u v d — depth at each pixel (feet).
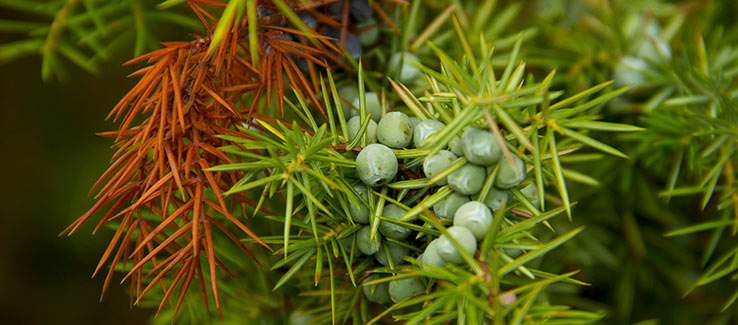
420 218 0.76
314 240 0.78
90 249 1.75
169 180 0.78
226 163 0.78
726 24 1.06
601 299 1.05
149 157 0.84
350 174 0.77
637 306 1.04
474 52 0.93
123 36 1.02
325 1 0.81
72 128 1.74
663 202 1.03
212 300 0.93
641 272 1.03
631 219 1.03
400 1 0.84
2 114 1.74
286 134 0.74
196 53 0.77
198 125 0.77
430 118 0.79
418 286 0.77
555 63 0.98
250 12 0.71
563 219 1.00
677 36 1.04
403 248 0.78
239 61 0.80
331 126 0.79
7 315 1.78
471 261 0.71
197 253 0.76
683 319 1.02
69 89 1.72
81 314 1.80
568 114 0.73
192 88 0.76
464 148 0.73
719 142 0.88
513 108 0.73
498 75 0.96
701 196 1.03
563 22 1.07
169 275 0.91
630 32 1.01
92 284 1.81
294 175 0.75
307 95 0.84
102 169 1.71
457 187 0.73
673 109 0.95
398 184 0.76
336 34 0.85
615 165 1.00
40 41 1.00
